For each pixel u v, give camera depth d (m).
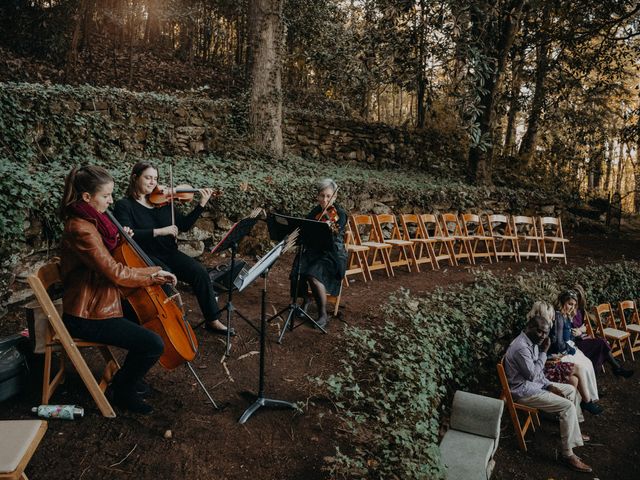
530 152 16.67
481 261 9.81
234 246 3.95
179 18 14.75
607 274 9.23
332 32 14.80
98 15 14.70
